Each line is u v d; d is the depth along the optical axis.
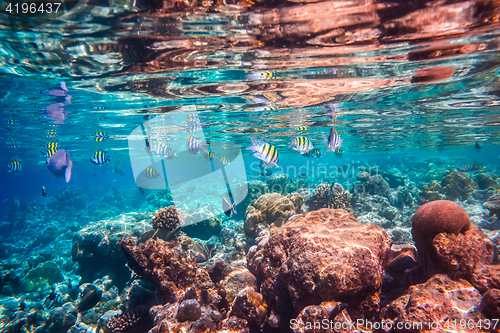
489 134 18.89
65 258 14.10
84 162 37.53
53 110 10.61
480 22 4.61
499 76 7.55
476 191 15.48
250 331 3.68
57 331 6.69
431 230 3.60
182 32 4.82
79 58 5.81
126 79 7.23
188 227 10.06
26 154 25.89
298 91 8.76
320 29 4.80
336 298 3.12
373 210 12.16
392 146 26.67
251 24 4.58
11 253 17.84
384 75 7.40
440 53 5.95
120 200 30.19
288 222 4.70
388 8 4.16
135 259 4.69
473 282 3.31
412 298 3.04
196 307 3.64
